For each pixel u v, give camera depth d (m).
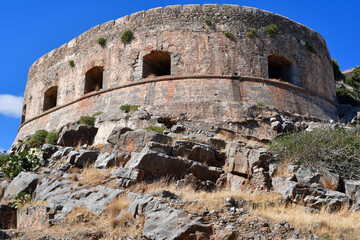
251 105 25.61
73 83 31.89
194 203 13.16
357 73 44.47
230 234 11.59
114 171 17.59
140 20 29.84
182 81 27.16
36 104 35.47
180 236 11.69
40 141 26.31
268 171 17.05
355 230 11.80
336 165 17.45
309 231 11.57
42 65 36.53
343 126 22.77
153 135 19.41
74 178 18.61
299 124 25.48
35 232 14.05
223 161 19.30
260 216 12.51
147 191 15.77
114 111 25.75
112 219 13.83
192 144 19.08
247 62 28.05
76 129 24.25
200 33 28.52
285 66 30.19
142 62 28.41
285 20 30.75
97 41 30.92
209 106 25.50
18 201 17.83
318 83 30.58
